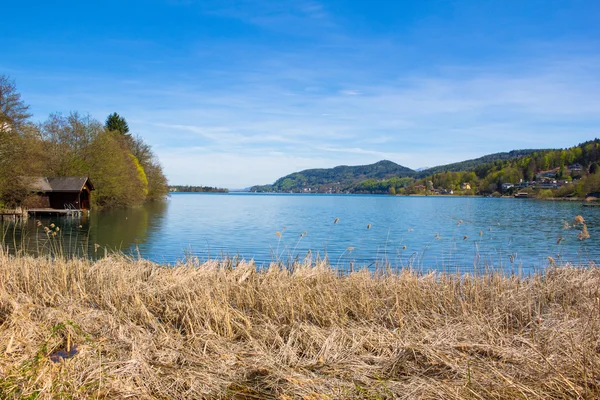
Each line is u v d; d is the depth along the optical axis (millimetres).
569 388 4902
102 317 7434
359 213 54812
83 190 49844
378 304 8406
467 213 53344
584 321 6914
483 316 7645
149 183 79562
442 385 5004
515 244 23234
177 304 7941
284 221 40531
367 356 6078
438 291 9070
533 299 8688
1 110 33719
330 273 10156
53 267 10672
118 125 81625
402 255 19094
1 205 38344
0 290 8172
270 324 7293
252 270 10609
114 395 4996
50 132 53094
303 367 5793
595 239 25250
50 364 5320
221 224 36844
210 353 6324
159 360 5934
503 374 5281
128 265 11336
